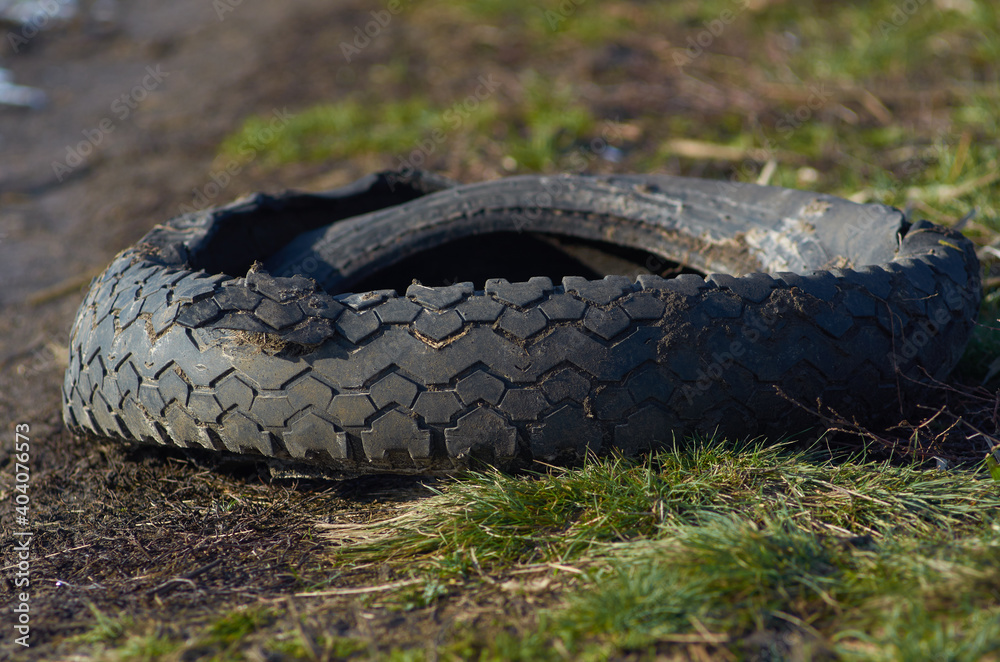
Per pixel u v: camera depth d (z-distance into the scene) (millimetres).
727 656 1528
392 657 1587
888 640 1502
